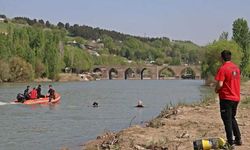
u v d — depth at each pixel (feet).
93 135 79.77
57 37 507.30
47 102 169.07
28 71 398.42
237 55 318.24
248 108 90.07
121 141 54.80
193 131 58.70
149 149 48.80
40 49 445.78
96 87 347.97
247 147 43.01
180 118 73.82
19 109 141.69
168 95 232.94
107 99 198.70
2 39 392.47
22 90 262.06
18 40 419.54
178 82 520.83
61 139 75.00
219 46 321.11
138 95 232.94
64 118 113.50
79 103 170.81
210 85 342.03
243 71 339.77
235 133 43.75
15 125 97.04
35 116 119.03
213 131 57.21
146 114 125.39
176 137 54.39
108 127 92.53
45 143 70.79
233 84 41.63
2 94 222.48
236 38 344.90
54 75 460.96
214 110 88.02
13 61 387.14
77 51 629.92
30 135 80.48
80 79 541.75
